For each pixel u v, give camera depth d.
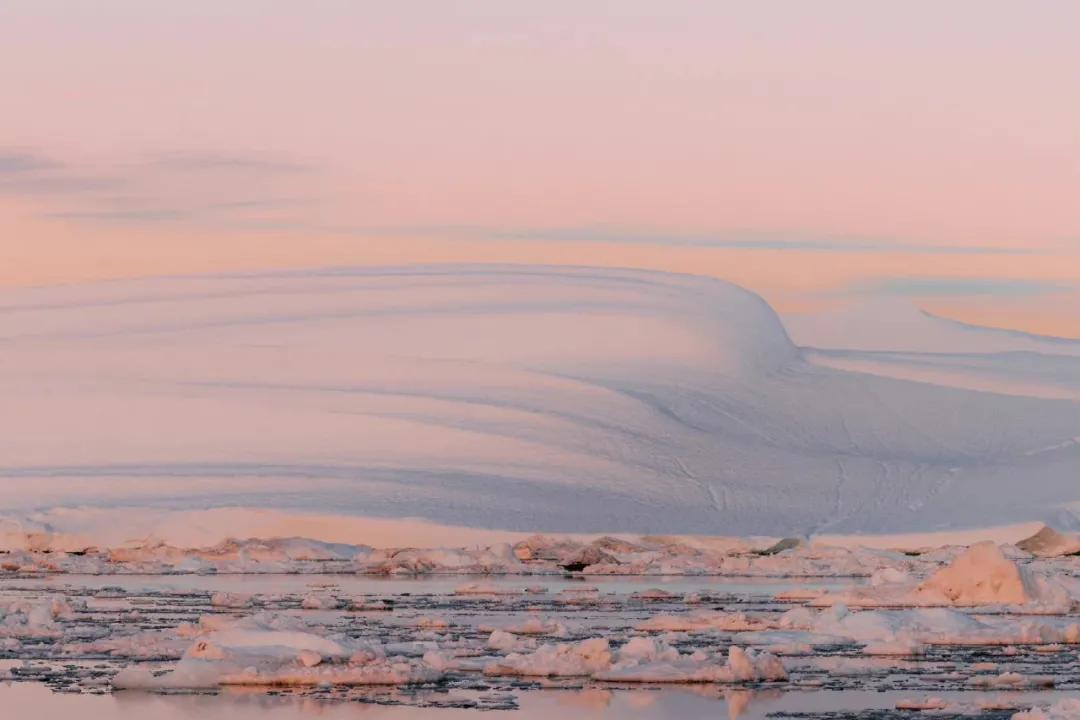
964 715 89.38
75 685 100.25
